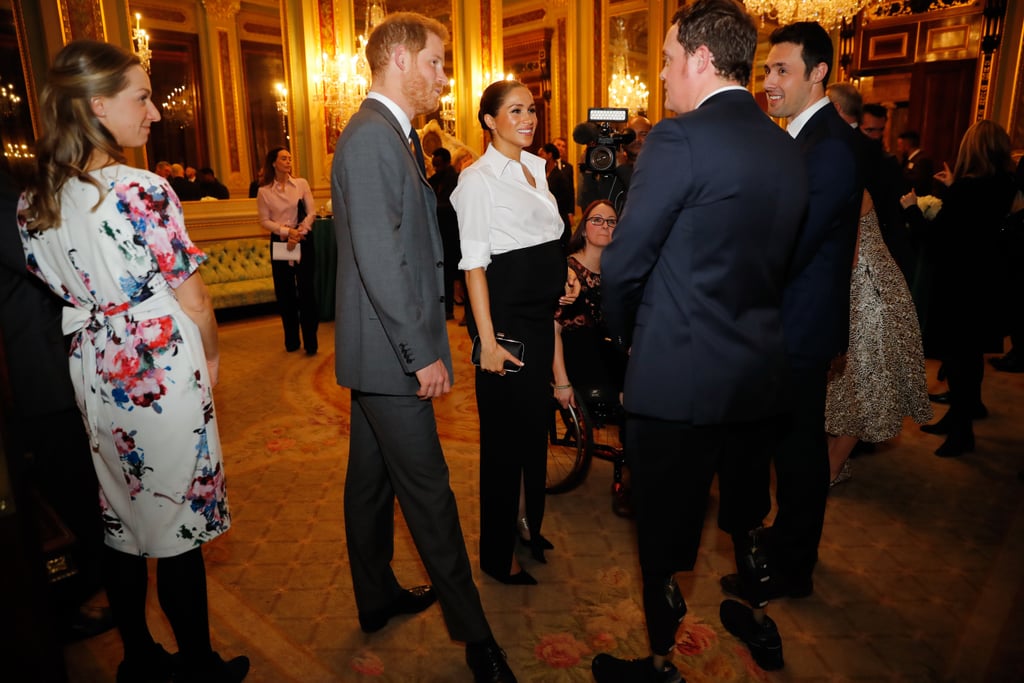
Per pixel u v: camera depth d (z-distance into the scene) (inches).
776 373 58.7
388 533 79.4
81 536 79.1
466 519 107.5
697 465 59.8
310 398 173.2
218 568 94.6
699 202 53.7
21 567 40.3
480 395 82.0
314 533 104.3
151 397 59.1
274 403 169.3
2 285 69.0
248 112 438.0
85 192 55.2
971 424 128.4
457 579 68.6
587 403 105.9
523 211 77.1
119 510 62.6
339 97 333.7
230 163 432.5
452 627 69.6
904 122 480.4
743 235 54.6
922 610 82.9
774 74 73.1
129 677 70.3
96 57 54.6
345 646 78.2
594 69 402.6
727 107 55.2
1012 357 184.4
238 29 426.3
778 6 294.4
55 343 73.4
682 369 56.5
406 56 63.4
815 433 79.0
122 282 57.2
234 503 114.4
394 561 95.6
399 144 62.6
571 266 100.3
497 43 365.7
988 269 122.2
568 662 74.8
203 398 62.5
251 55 435.5
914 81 388.5
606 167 115.7
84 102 54.7
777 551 83.7
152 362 58.9
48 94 54.8
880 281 104.9
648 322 58.2
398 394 65.2
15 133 249.1
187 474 61.9
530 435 84.3
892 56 396.2
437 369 63.3
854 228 74.6
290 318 217.9
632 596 86.7
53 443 76.0
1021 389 167.8
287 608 85.5
